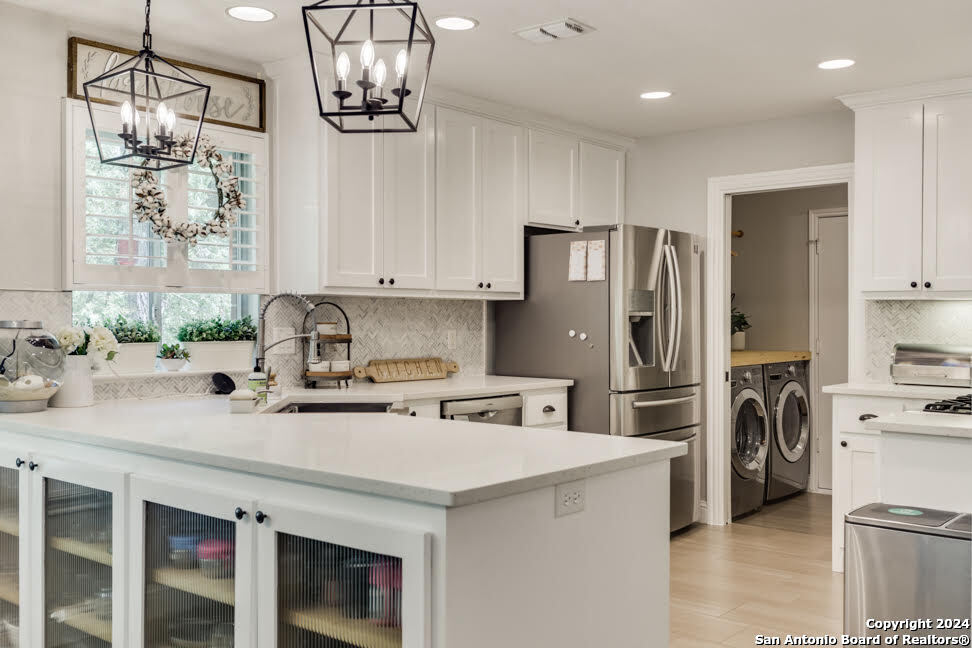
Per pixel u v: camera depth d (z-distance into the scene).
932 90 4.21
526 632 1.77
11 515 2.69
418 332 4.77
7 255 3.18
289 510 1.83
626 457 2.01
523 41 3.61
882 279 4.37
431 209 4.34
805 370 6.35
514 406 4.42
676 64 3.95
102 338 3.17
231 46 3.72
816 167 4.88
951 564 2.36
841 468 4.14
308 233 3.91
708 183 5.30
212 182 3.82
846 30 3.49
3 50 3.17
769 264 6.59
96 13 3.29
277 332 4.09
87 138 3.39
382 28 3.42
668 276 4.90
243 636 1.92
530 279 4.99
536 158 4.95
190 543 2.08
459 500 1.57
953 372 4.15
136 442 2.22
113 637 2.26
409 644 1.61
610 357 4.64
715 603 3.72
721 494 5.22
